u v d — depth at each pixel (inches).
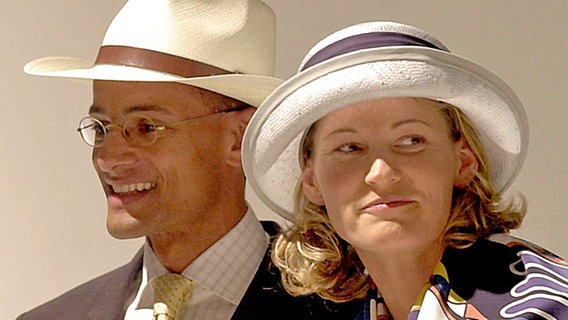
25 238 257.1
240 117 181.9
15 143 257.6
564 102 220.5
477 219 143.5
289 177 159.3
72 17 255.0
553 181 221.0
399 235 133.5
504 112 137.7
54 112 256.1
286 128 140.2
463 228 143.6
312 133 145.2
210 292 181.3
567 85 220.4
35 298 256.7
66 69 193.3
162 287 180.9
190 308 182.2
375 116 134.0
